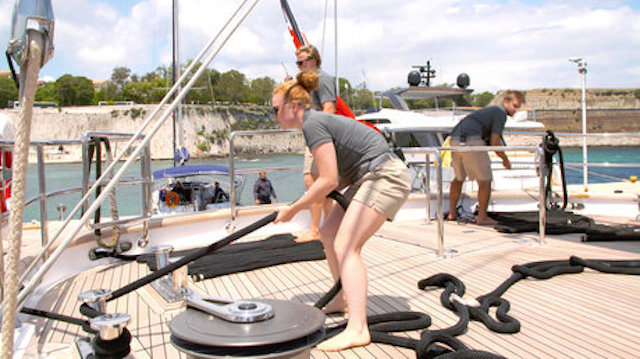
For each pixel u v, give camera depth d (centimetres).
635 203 632
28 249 396
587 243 475
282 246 457
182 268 312
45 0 124
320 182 229
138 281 227
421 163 881
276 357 161
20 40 123
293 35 624
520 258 419
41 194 340
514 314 288
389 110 1088
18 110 135
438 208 424
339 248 238
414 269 390
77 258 399
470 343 246
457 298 290
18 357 187
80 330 271
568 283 347
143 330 271
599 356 229
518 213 618
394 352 235
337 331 251
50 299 329
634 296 316
